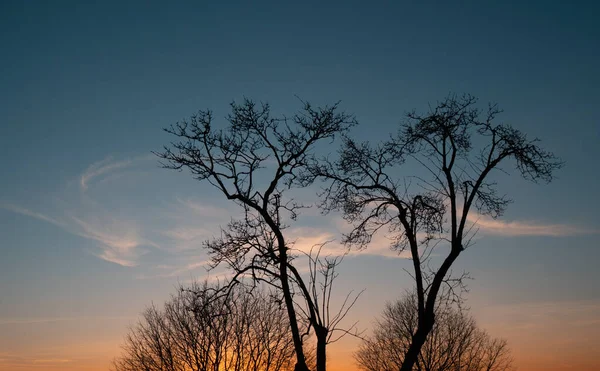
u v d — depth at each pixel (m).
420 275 20.42
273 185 21.03
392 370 44.41
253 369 29.64
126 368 35.59
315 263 17.53
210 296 21.95
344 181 22.00
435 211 21.00
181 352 33.44
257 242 20.55
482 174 20.73
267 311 30.89
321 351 16.98
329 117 21.44
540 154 20.73
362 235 21.97
